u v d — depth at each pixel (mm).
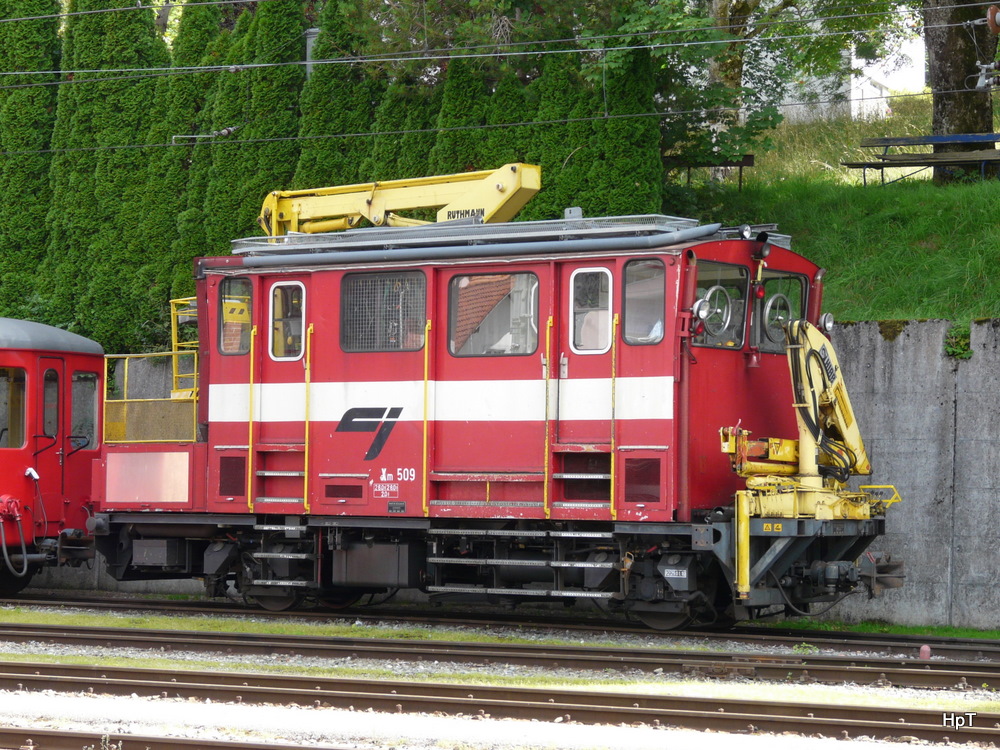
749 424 16266
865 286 21828
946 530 18000
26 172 27266
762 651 14609
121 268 26109
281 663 13742
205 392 18172
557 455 15734
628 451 15219
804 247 23469
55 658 13977
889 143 26188
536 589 16375
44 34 27578
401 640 15102
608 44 22469
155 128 26109
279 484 17562
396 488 16562
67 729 10484
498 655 13727
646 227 15625
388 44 23594
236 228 25188
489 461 16078
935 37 27500
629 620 18266
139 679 12336
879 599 18328
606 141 22547
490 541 16609
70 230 26562
